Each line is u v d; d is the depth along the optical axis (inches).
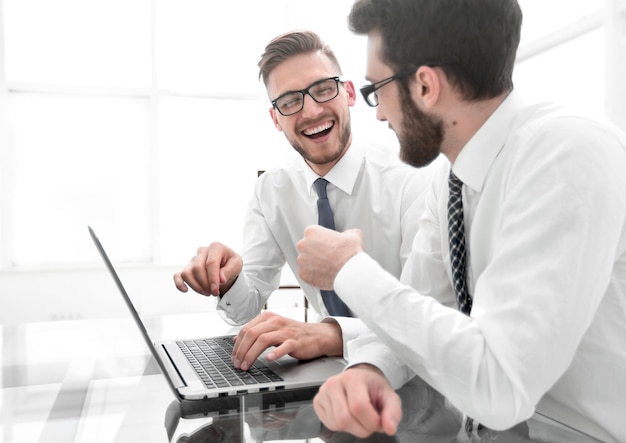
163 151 170.2
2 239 155.5
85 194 165.6
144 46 167.3
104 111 166.4
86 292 157.6
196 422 28.9
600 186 25.1
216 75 173.2
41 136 161.6
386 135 137.5
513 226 26.5
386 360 31.0
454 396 25.6
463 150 32.5
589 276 24.6
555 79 121.1
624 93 95.0
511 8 29.2
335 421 25.7
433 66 29.3
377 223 66.2
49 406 33.6
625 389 29.6
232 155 174.7
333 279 30.5
